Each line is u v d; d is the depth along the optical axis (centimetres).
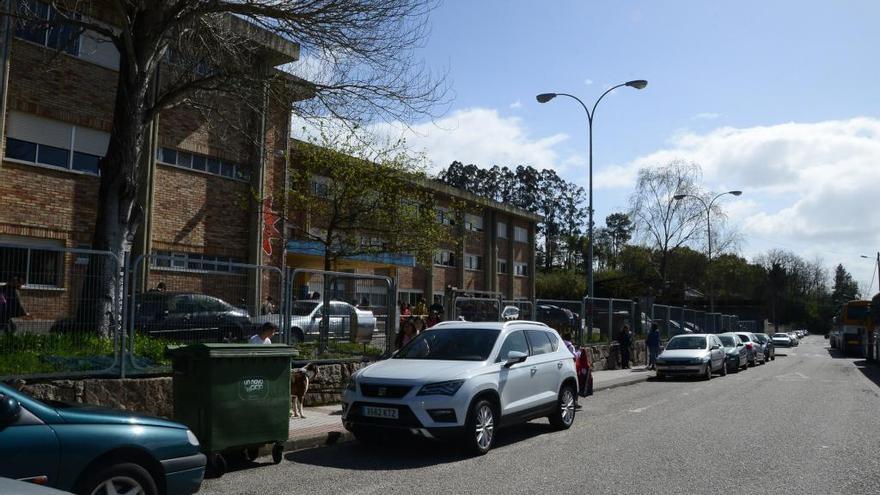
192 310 1034
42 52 1755
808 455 877
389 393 855
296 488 693
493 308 1814
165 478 552
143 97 1245
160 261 1063
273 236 2369
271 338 1141
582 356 1542
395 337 1416
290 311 1183
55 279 867
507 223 4997
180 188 2098
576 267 9238
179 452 564
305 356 1216
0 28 1606
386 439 968
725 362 2461
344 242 2350
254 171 2272
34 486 327
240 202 2241
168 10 1237
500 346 964
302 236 2569
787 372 2633
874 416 1268
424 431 828
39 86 1745
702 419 1225
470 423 859
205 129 2148
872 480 737
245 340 1095
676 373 2183
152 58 1261
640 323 2975
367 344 1362
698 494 675
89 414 526
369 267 3247
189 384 750
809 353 4800
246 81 1305
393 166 2295
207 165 2186
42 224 1750
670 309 3403
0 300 817
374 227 2311
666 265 4444
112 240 1174
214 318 1058
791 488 700
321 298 1266
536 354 1045
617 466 807
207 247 2167
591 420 1216
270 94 1341
